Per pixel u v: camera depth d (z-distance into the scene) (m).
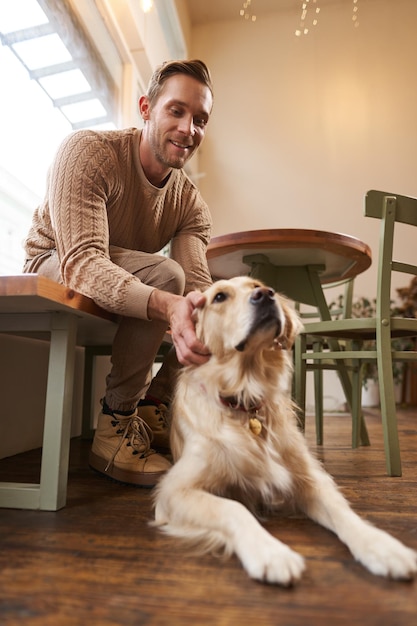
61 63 2.83
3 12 2.21
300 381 2.17
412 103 5.64
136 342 1.47
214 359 1.25
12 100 2.30
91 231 1.37
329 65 5.82
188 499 1.02
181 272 1.55
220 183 5.79
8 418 1.94
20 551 0.92
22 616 0.67
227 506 0.96
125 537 1.00
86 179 1.42
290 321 1.36
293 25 5.91
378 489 1.43
